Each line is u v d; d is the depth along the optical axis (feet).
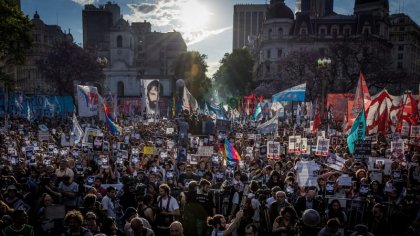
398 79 218.18
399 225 32.63
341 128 114.32
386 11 315.37
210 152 55.31
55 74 246.88
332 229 24.71
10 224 26.61
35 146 63.21
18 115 127.13
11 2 102.12
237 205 36.91
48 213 29.30
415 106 68.85
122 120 139.13
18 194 34.65
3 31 100.22
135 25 405.18
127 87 303.27
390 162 46.60
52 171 41.68
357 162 51.24
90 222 25.79
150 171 46.73
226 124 107.34
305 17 309.63
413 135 65.05
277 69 311.27
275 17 314.76
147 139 86.94
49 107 137.49
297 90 89.61
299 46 306.96
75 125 69.26
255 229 24.71
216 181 43.21
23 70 310.24
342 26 303.27
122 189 38.50
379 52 234.17
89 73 252.21
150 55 399.65
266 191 34.99
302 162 40.70
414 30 389.39
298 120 130.41
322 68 113.09
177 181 45.96
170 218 31.42
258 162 55.47
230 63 329.11
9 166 47.57
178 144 71.77
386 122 68.33
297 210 34.22
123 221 34.91
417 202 34.12
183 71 318.65
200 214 32.32
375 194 36.94
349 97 117.39
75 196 36.94
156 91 96.53
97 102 73.31
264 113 138.00
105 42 370.53
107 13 372.99
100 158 50.52
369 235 26.21
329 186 34.53
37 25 321.32
